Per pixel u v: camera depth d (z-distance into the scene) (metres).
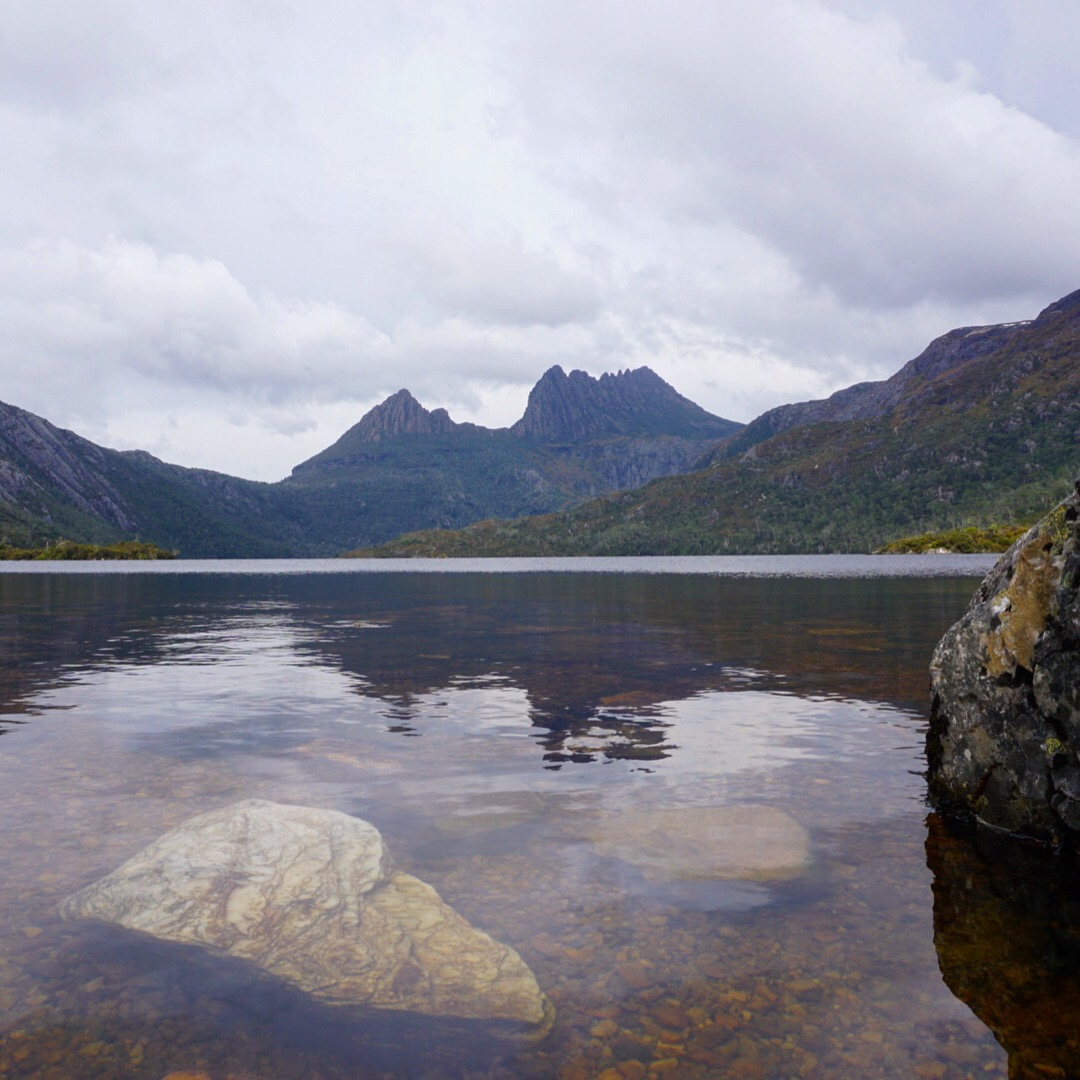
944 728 8.07
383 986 4.51
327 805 7.64
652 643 21.39
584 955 4.89
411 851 6.49
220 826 6.38
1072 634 6.76
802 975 4.69
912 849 6.72
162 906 5.26
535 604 40.66
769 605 37.69
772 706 12.57
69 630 26.12
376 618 31.31
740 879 6.02
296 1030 4.11
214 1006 4.30
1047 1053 3.97
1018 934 5.21
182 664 17.58
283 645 21.33
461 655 19.02
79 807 7.53
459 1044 4.02
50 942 4.92
